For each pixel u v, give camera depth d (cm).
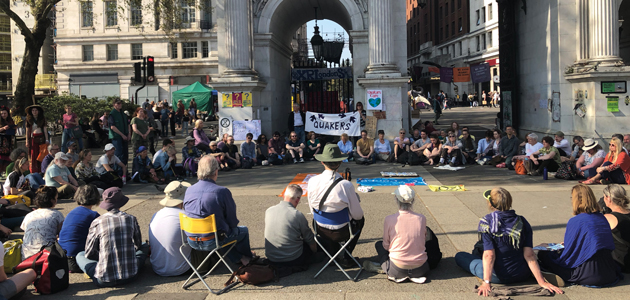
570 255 486
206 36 4300
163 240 541
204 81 4347
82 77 4409
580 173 1060
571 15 1426
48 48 5509
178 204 559
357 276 522
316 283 514
